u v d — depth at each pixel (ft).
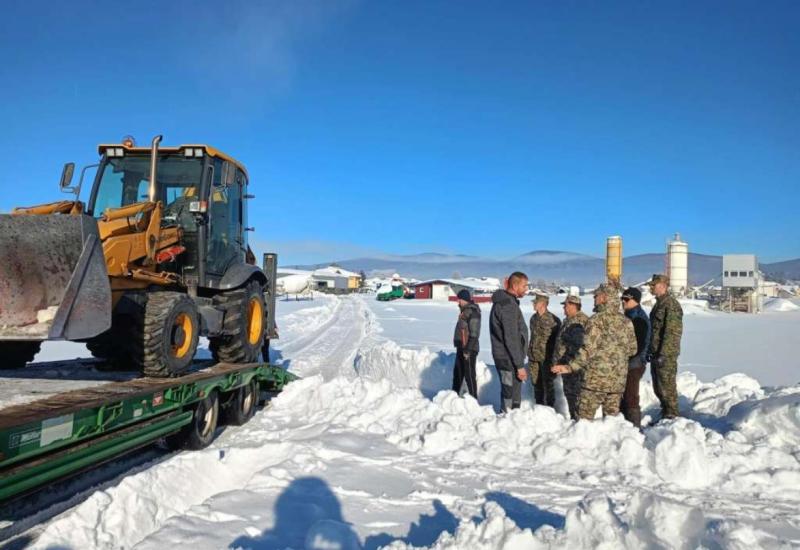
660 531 9.54
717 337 70.59
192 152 21.70
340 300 205.98
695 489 13.83
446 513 12.04
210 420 18.92
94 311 14.39
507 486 13.66
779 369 41.42
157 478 13.03
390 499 12.72
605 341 16.98
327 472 14.16
